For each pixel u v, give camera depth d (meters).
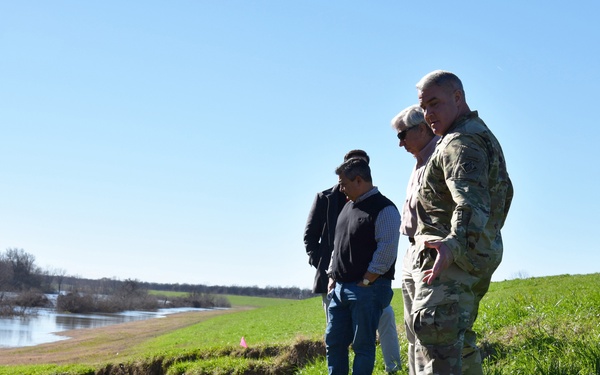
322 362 8.88
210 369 11.48
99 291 125.81
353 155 7.05
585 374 4.92
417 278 3.79
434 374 3.60
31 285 124.50
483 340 7.38
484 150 3.65
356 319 5.56
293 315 38.44
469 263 3.54
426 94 3.86
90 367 14.25
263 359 11.80
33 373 15.41
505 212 3.93
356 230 5.62
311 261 7.44
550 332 6.84
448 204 3.82
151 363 13.47
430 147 5.13
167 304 124.75
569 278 27.22
